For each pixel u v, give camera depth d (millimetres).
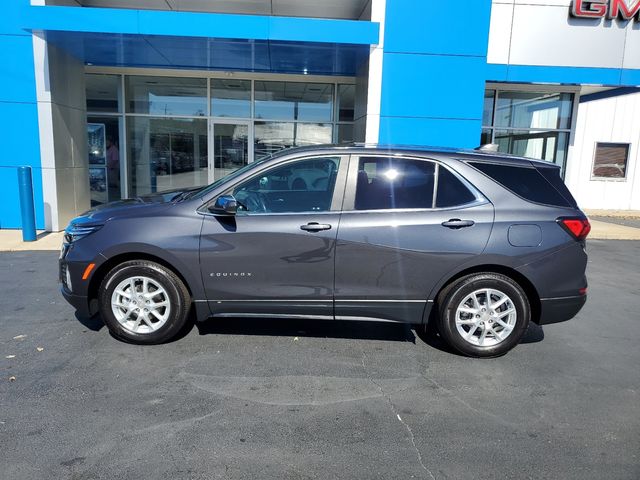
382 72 9805
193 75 13141
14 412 3393
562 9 11453
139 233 4355
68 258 4457
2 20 9406
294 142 13789
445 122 10023
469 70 9898
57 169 9969
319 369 4180
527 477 2855
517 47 11570
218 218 4379
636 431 3365
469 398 3768
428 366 4305
